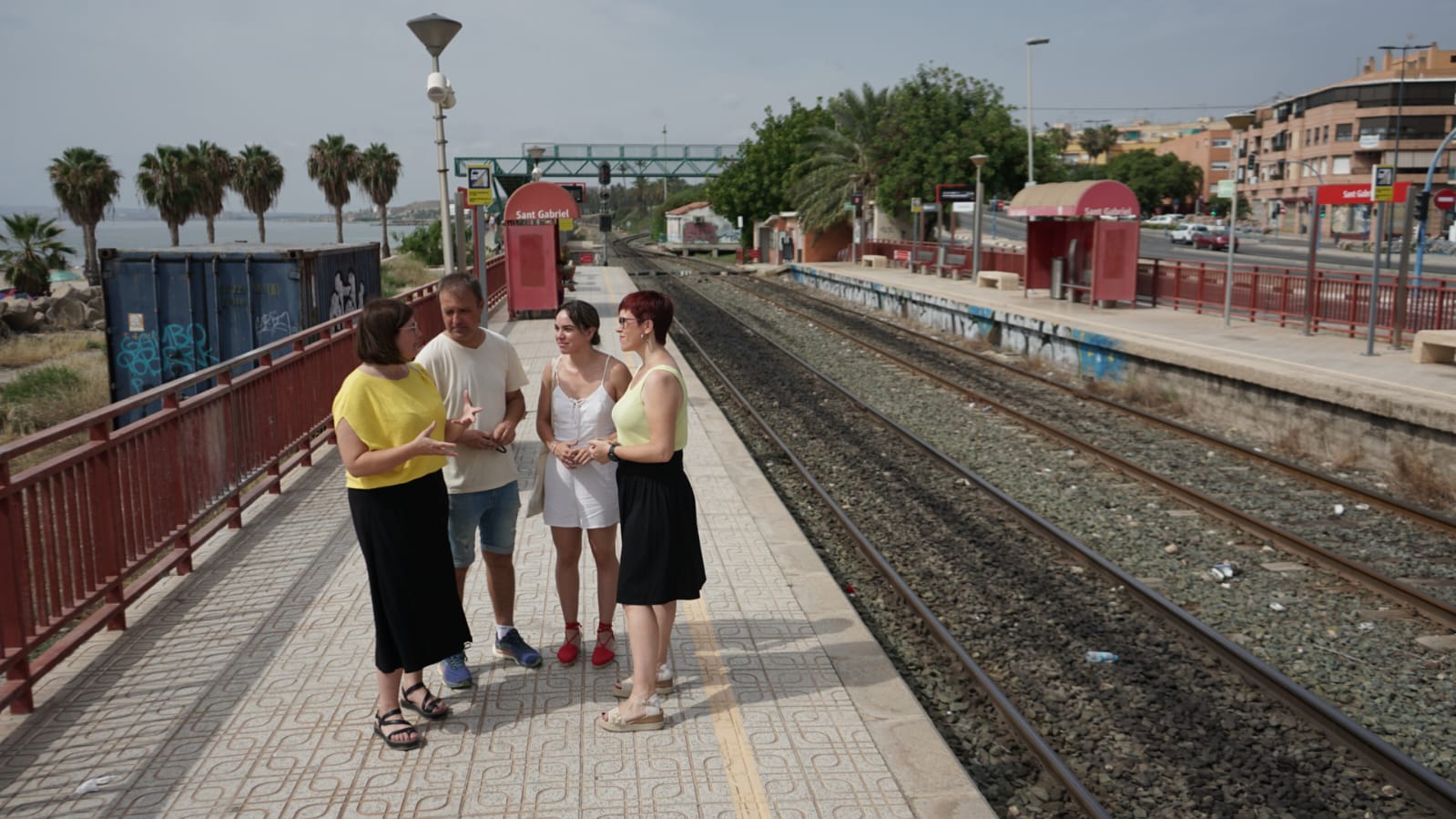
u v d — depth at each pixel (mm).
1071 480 9906
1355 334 15219
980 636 6180
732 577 6277
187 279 11602
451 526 4613
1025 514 8445
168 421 5832
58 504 4621
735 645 5188
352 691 4559
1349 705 5277
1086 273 22234
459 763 3971
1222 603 6699
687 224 78500
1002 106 39875
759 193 57219
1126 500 9164
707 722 4340
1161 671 5645
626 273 44719
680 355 18781
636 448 4141
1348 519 8695
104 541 5059
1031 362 18641
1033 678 5594
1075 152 146000
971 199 33062
